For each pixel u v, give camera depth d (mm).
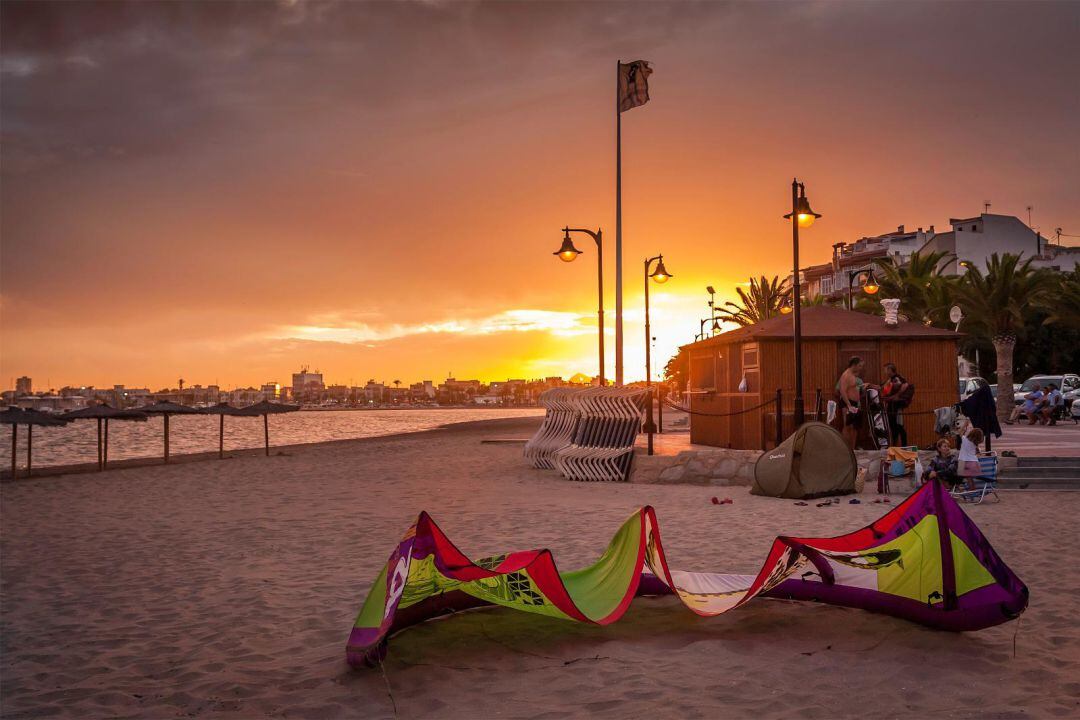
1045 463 16031
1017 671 5332
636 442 25984
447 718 4727
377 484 17969
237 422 133375
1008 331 36406
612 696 4992
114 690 5285
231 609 7281
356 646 5504
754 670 5406
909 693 4969
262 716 4836
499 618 6742
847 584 6859
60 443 63938
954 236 69250
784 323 21250
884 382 20234
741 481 16828
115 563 9508
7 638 6496
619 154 22625
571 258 25781
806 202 17781
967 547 6086
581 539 10500
